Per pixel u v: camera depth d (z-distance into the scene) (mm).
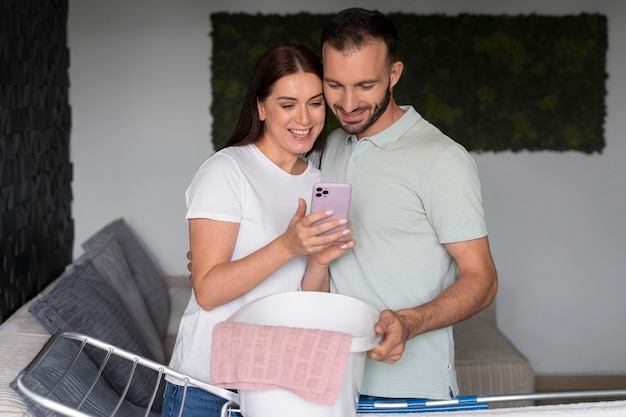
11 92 2797
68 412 1266
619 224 3990
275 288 1704
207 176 1645
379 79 1624
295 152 1700
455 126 3898
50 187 3389
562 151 3934
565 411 1361
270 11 3805
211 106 3824
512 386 3188
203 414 1669
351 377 1273
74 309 2346
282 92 1643
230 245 1628
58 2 3527
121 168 3852
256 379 1247
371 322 1380
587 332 4051
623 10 3873
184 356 1700
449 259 1729
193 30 3799
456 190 1624
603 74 3891
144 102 3818
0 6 2660
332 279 1773
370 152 1726
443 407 1465
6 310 2705
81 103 3795
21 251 2912
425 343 1700
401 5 3830
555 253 4004
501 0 3848
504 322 4043
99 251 3053
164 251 3914
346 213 1440
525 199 3971
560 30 3861
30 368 1401
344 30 1589
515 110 3902
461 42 3852
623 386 4055
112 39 3771
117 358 2395
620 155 3949
